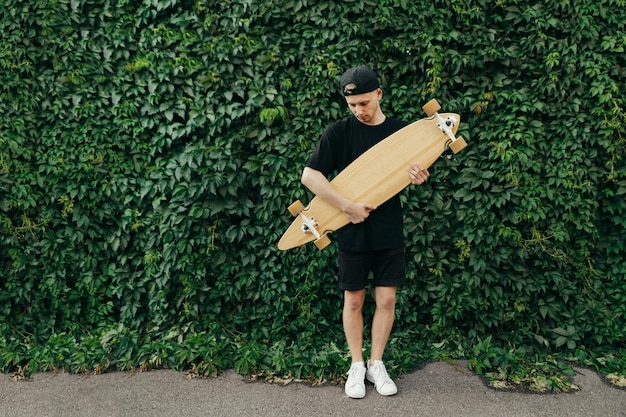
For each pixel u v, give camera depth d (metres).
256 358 3.17
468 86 3.48
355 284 2.73
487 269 3.42
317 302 3.54
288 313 3.50
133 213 3.56
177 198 3.40
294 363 3.09
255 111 3.46
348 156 2.71
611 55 3.37
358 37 3.45
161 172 3.50
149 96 3.47
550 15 3.37
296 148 3.46
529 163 3.35
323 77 3.42
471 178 3.37
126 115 3.54
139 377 3.09
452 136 2.56
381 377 2.81
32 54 3.53
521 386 2.90
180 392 2.91
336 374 3.02
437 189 3.48
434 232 3.47
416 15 3.42
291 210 2.70
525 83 3.45
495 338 3.45
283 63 3.45
